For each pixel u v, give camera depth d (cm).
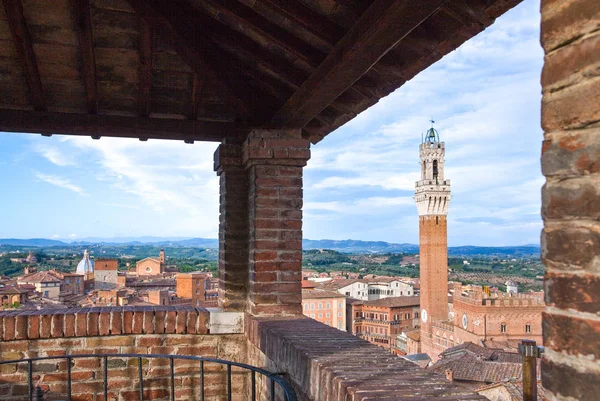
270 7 265
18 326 419
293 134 431
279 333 341
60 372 429
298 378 289
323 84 295
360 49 238
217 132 448
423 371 240
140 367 322
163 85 422
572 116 103
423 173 7794
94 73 383
